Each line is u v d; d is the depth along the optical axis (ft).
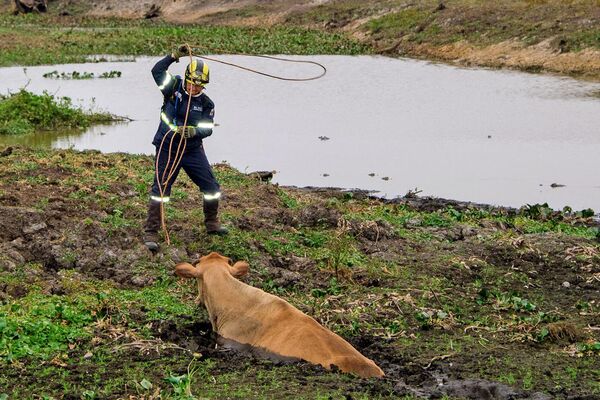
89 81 107.04
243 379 23.27
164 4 195.11
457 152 65.67
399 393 22.34
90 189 41.22
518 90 94.89
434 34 129.90
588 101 87.45
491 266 35.65
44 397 21.62
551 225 43.91
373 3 155.63
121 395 22.27
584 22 114.52
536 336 28.25
